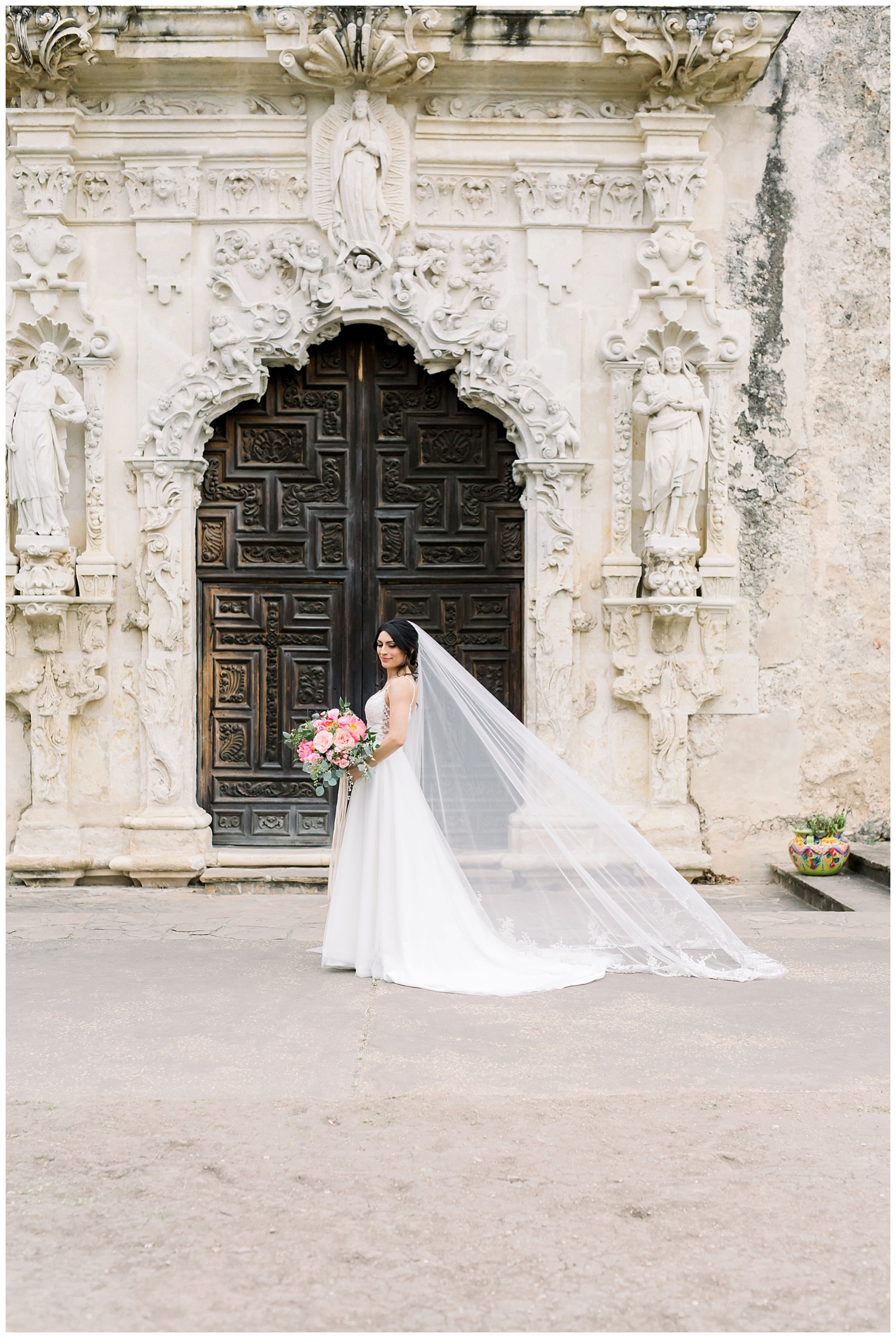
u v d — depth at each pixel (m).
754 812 8.39
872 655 8.44
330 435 8.38
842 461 8.41
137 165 8.09
